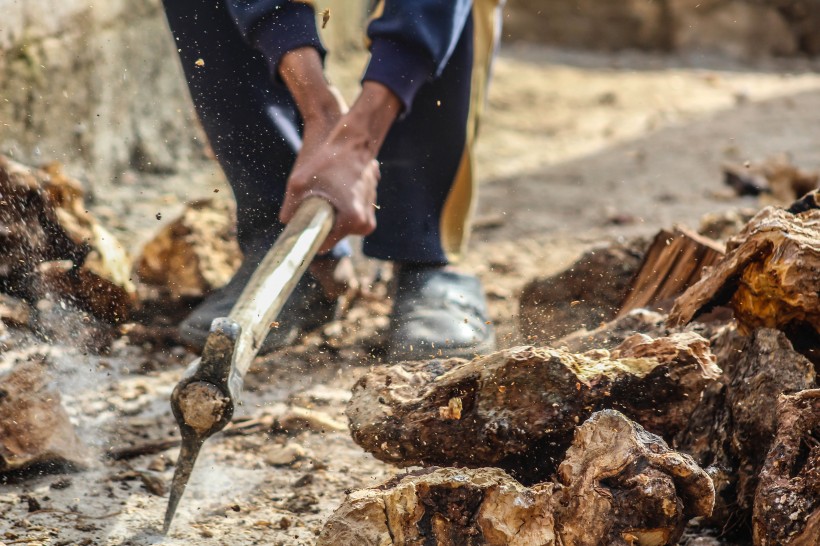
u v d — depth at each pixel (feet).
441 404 4.40
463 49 7.55
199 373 4.37
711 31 28.68
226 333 4.33
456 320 7.25
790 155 15.67
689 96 21.98
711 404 4.82
